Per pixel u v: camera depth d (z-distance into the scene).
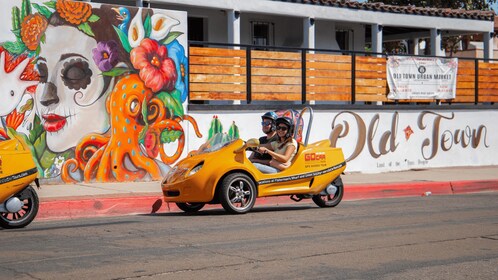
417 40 27.97
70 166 14.49
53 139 14.27
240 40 22.58
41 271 6.98
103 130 14.87
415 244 8.66
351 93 18.81
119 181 15.09
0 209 9.79
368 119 19.02
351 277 6.85
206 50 16.38
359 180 16.89
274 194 11.82
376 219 10.95
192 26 21.81
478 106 21.23
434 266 7.40
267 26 23.23
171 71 15.77
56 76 14.28
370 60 19.14
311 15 21.30
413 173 18.92
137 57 15.28
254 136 17.16
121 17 15.07
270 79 17.42
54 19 14.24
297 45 23.72
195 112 16.20
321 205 12.77
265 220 10.78
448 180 17.25
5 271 6.98
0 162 9.66
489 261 7.68
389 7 22.61
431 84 20.34
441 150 20.50
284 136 12.02
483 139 21.41
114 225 10.35
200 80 16.30
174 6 20.77
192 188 11.22
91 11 14.68
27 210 10.20
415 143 19.95
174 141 15.84
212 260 7.57
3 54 13.67
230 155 11.42
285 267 7.26
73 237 9.12
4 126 13.69
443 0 30.17
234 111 16.80
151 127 15.49
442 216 11.37
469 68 21.23
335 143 18.42
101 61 14.82
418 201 14.07
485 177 18.16
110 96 14.95
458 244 8.70
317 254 7.96
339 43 25.16
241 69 16.94
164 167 15.70
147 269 7.11
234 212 11.43
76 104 14.52
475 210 12.26
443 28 23.97
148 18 15.43
